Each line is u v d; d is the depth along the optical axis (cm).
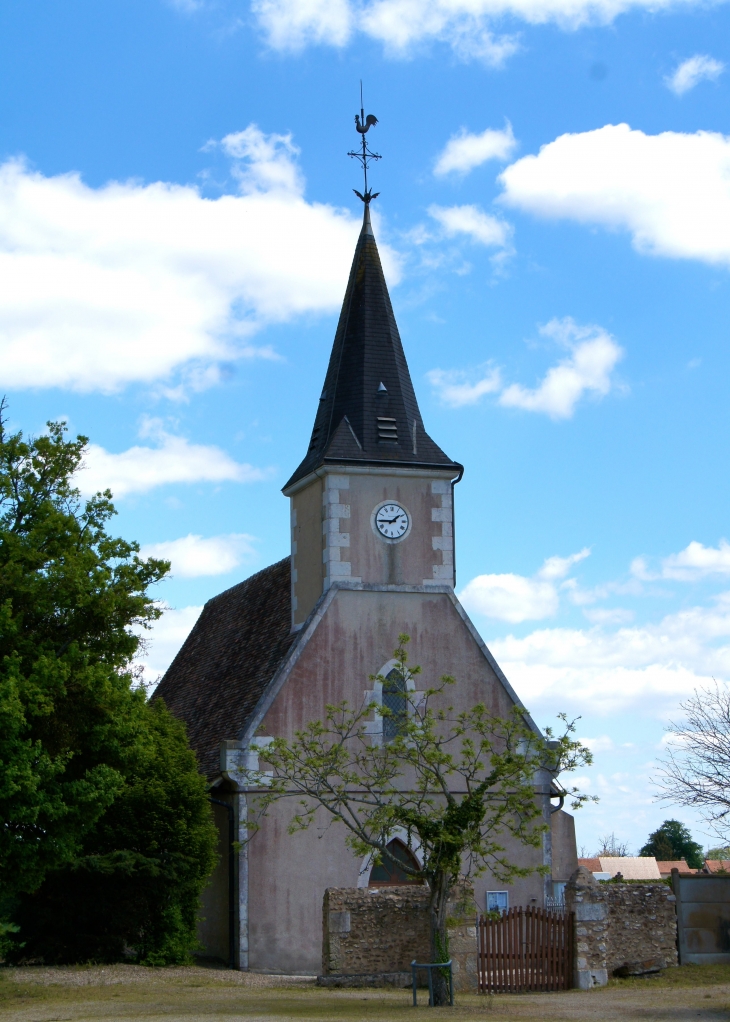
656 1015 1695
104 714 2038
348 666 2609
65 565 2033
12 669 1881
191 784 2378
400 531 2719
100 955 2312
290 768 2088
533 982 2086
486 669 2702
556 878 2905
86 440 2194
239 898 2428
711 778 2470
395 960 2139
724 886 2361
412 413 2839
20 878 1941
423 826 1914
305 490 2827
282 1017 1623
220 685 3030
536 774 2655
